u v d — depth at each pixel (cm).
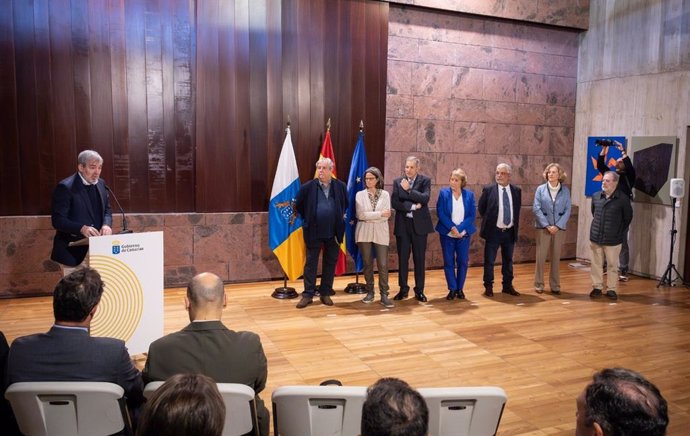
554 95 918
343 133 769
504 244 693
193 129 700
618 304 664
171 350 234
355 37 764
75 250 474
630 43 840
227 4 698
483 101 864
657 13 799
